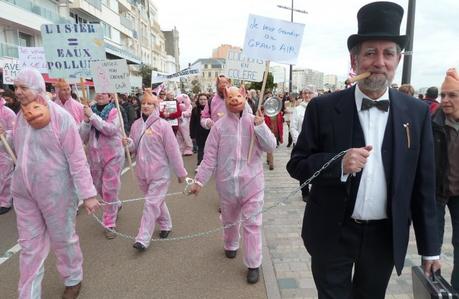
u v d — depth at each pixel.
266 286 3.55
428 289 1.97
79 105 5.70
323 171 1.99
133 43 49.16
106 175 4.86
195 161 10.53
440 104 3.29
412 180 2.01
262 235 4.84
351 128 2.01
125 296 3.47
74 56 4.81
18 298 3.36
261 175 3.76
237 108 3.59
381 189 2.03
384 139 1.99
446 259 4.13
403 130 1.98
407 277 3.69
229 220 4.02
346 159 1.87
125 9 45.75
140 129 4.62
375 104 1.98
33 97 2.95
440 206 3.33
